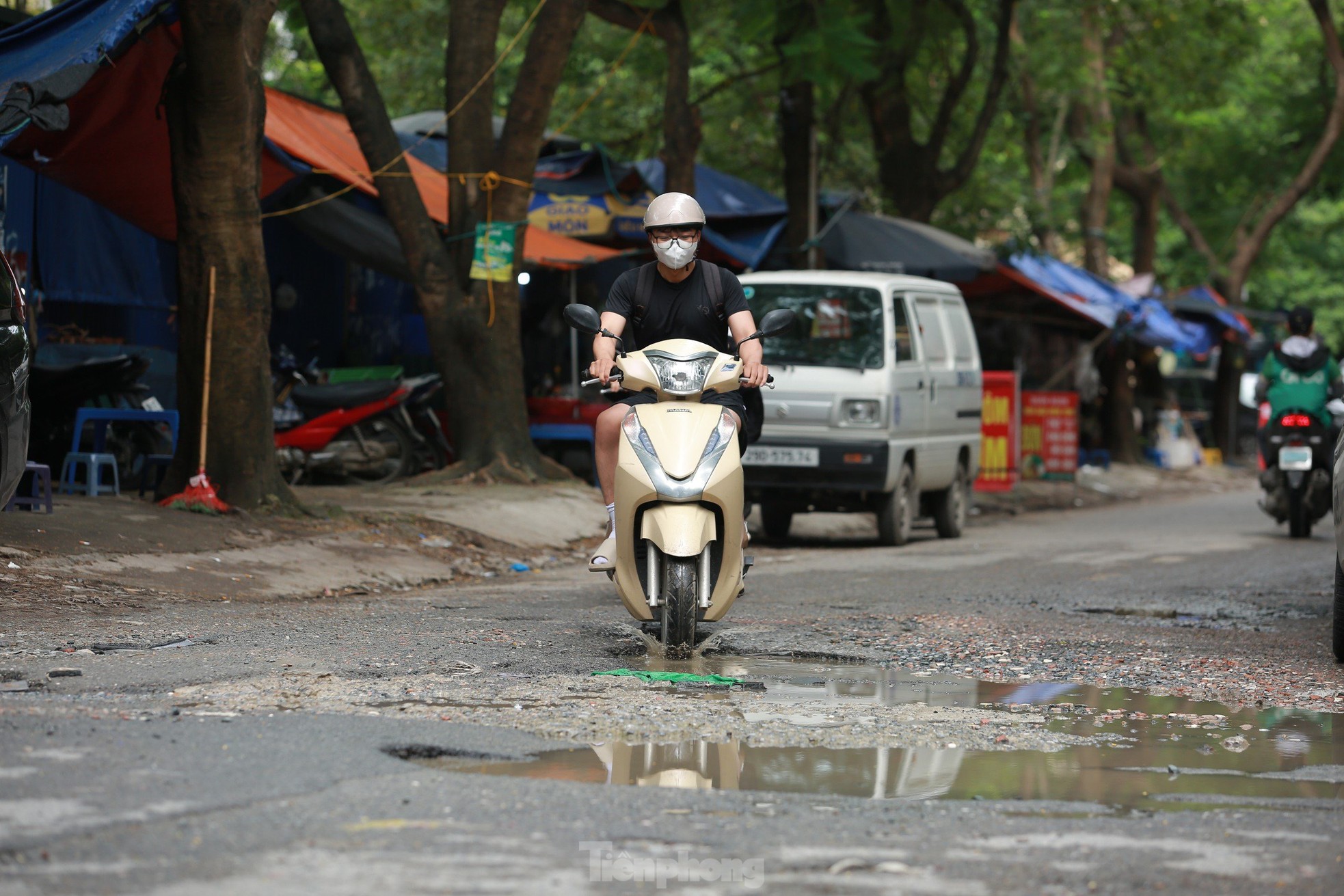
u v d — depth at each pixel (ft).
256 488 46.60
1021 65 116.37
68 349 58.95
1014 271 96.78
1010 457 84.74
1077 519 78.74
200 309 45.78
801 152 83.87
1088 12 112.78
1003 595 40.68
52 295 58.75
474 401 62.80
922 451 60.18
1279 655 30.73
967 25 92.22
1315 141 147.23
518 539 52.08
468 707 22.79
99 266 61.41
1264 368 63.10
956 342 65.98
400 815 16.31
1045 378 121.80
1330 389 61.62
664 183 80.02
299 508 47.47
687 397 29.37
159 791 16.81
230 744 19.16
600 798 17.31
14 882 13.74
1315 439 60.80
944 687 26.23
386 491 57.93
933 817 16.99
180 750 18.75
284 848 15.01
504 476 61.93
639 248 82.94
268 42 126.62
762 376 29.78
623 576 29.30
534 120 61.82
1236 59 121.19
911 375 58.95
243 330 46.09
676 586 28.17
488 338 62.69
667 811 16.87
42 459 54.85
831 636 31.71
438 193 74.23
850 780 18.85
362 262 64.80
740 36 71.15
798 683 26.04
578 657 28.04
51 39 43.32
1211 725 23.21
